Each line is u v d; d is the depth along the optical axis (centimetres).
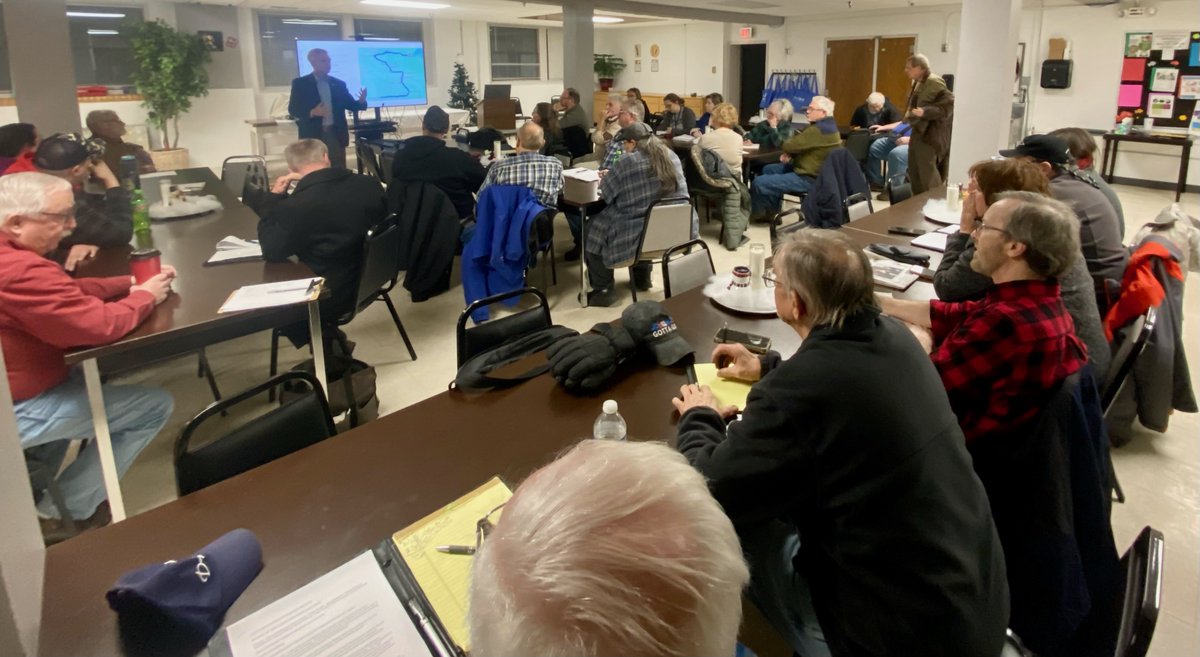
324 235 282
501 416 157
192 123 890
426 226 410
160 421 225
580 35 844
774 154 638
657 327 182
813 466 115
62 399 203
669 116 837
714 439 137
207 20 895
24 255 188
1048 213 160
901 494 112
